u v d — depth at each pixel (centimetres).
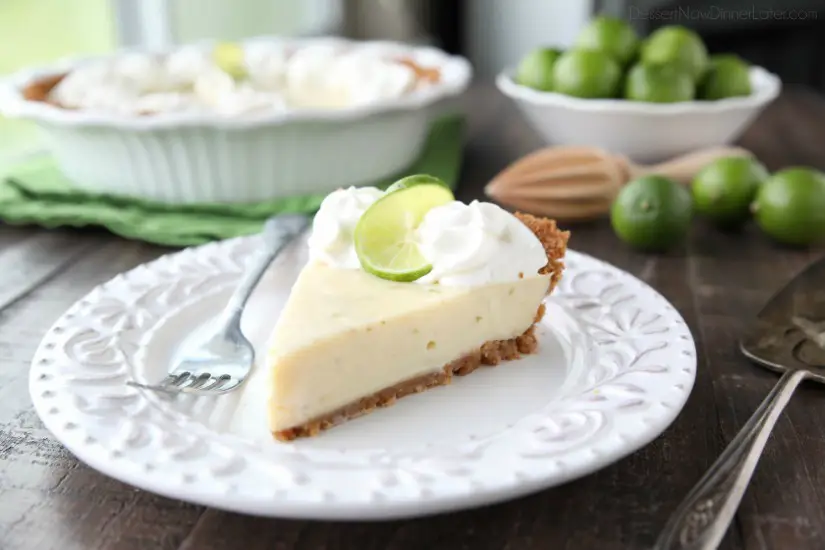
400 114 70
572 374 49
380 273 50
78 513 43
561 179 66
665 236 62
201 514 43
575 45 78
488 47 145
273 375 46
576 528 43
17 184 69
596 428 44
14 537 42
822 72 122
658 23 121
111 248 65
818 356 51
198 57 78
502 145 82
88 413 45
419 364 49
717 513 41
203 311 54
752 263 62
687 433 47
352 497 41
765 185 64
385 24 121
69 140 68
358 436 47
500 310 51
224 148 67
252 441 44
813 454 46
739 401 49
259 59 78
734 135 76
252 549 42
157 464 42
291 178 69
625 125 72
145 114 69
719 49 125
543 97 73
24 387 50
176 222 66
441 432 47
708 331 55
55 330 50
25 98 72
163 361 50
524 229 52
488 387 49
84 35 88
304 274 51
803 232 63
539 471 42
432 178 52
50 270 61
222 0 103
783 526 43
